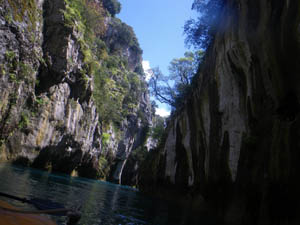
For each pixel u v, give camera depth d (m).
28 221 3.24
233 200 10.98
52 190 10.34
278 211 7.80
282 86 8.86
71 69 27.62
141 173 29.44
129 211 9.13
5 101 19.22
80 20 30.86
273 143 8.55
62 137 29.58
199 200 15.25
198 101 16.64
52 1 26.19
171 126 23.05
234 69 12.00
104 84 46.72
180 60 33.62
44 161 27.92
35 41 22.36
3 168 15.40
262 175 9.02
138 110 61.34
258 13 10.32
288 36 8.26
